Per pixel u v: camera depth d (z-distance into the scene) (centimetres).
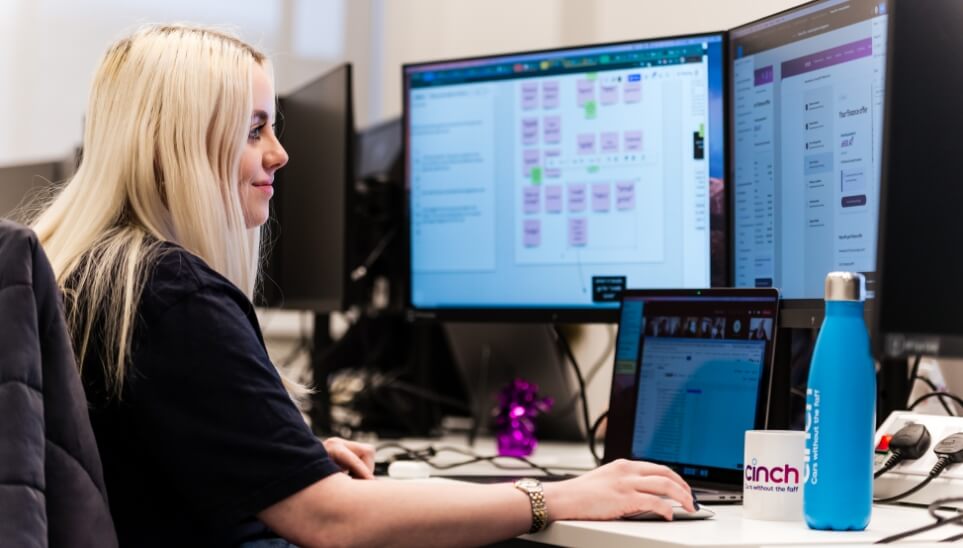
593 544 116
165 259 123
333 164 224
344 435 247
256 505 115
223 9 367
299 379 273
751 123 162
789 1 195
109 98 135
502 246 192
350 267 221
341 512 117
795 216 153
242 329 121
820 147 148
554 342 221
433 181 199
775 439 121
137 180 132
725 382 144
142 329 119
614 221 182
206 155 135
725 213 170
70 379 105
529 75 190
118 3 351
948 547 103
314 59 380
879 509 130
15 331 100
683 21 229
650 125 179
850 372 113
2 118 338
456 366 258
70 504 103
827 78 147
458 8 326
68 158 273
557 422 224
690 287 175
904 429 137
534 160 189
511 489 123
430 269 200
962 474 129
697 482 142
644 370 154
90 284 124
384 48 374
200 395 117
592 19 262
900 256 104
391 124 268
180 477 117
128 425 121
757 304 144
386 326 265
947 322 104
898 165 104
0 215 279
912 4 105
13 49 339
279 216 246
